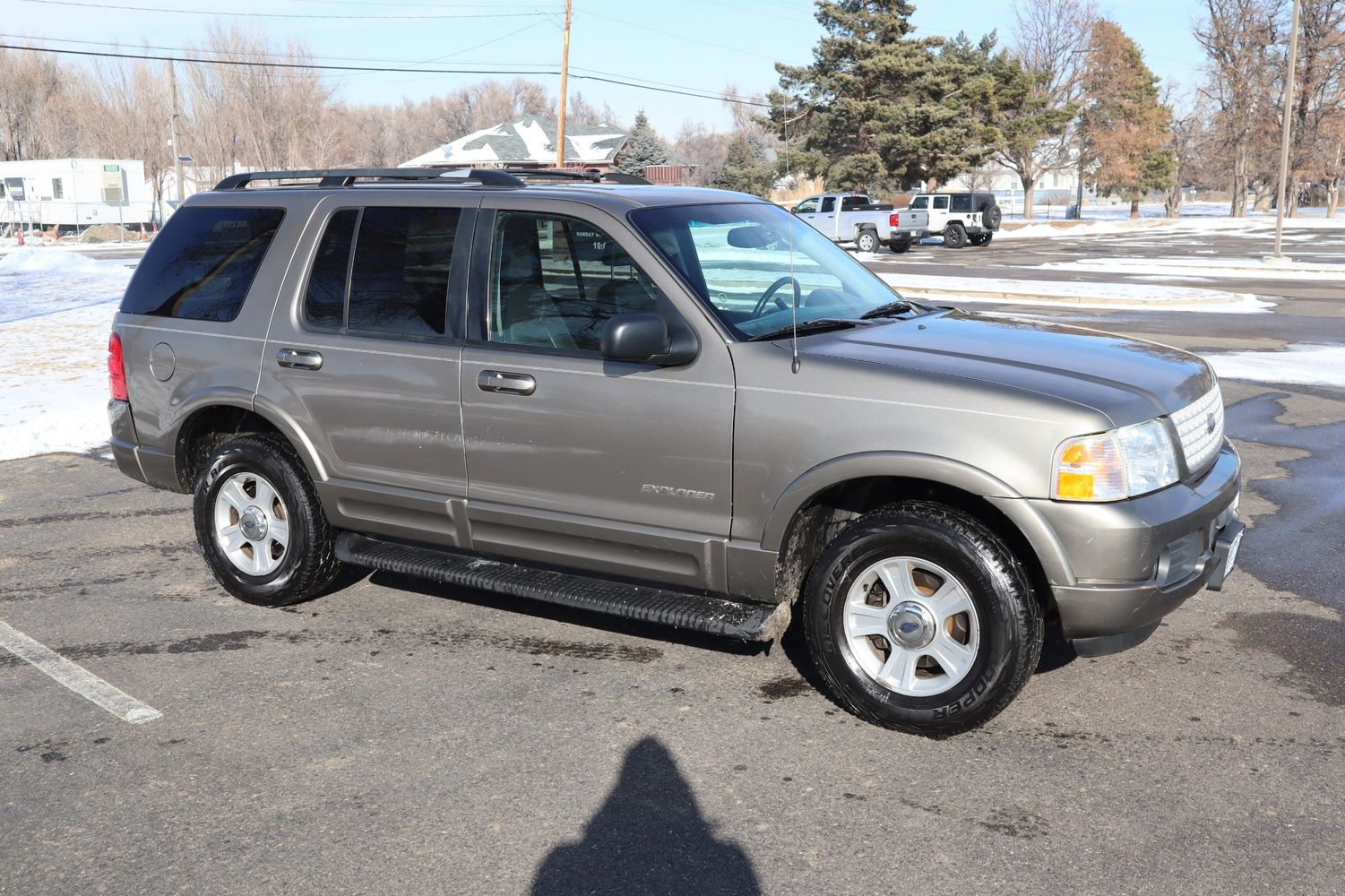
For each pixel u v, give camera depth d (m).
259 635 4.98
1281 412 9.66
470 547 4.73
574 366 4.33
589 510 4.40
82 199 62.19
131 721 4.14
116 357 5.63
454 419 4.62
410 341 4.73
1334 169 65.25
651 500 4.26
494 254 4.58
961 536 3.72
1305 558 5.84
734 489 4.09
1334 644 4.72
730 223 4.71
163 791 3.63
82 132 73.44
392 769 3.75
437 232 4.72
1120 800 3.49
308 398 4.98
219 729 4.06
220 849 3.29
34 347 14.08
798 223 5.27
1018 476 3.66
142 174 64.88
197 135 68.62
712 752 3.85
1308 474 7.57
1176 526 3.71
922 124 52.19
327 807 3.51
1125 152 64.50
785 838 3.31
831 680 4.07
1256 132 65.31
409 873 3.16
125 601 5.43
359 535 5.19
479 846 3.29
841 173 52.97
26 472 8.00
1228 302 18.64
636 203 4.45
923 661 4.00
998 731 3.97
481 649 4.80
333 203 5.06
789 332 4.21
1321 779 3.61
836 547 3.97
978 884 3.06
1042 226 55.50
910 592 3.88
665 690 4.36
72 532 6.58
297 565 5.16
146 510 7.04
